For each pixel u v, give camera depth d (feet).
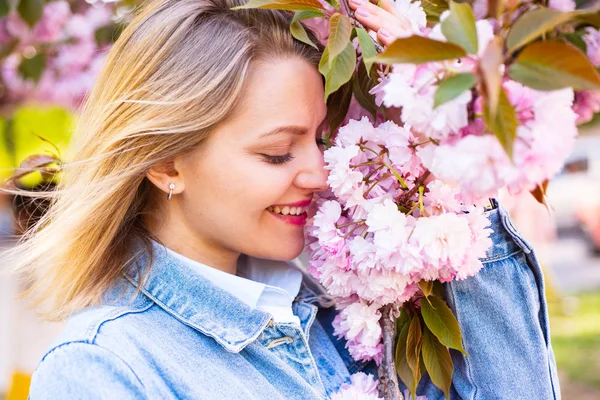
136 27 2.29
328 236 2.22
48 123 5.76
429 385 2.49
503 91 1.69
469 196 2.05
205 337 2.22
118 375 2.02
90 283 2.28
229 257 2.39
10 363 4.99
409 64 1.84
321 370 2.43
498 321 2.39
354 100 2.45
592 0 2.00
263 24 2.24
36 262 2.42
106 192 2.24
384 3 2.23
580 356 8.68
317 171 2.26
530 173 1.76
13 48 4.37
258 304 2.37
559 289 11.08
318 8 2.13
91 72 4.34
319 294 2.68
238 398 2.14
